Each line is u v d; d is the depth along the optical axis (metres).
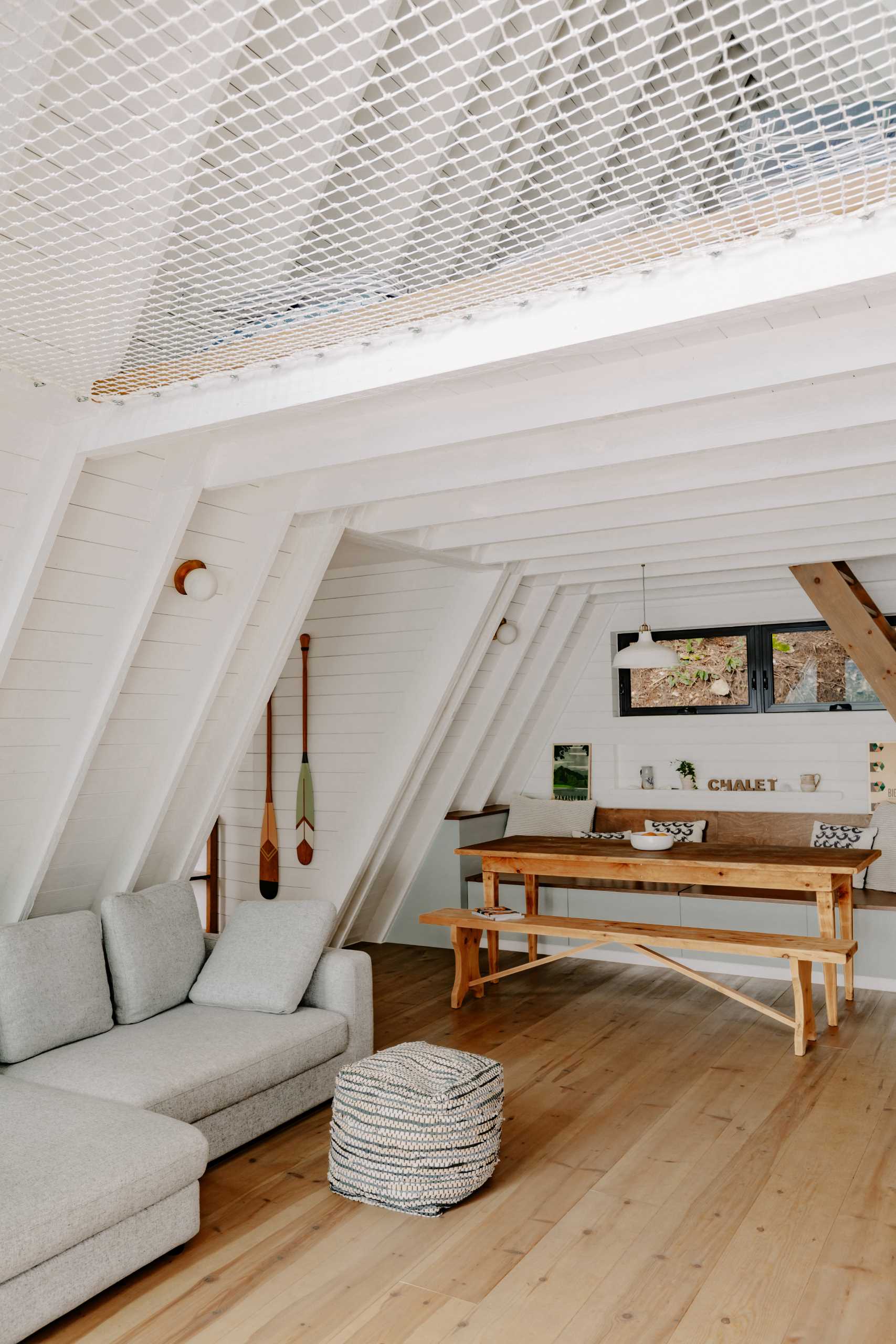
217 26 1.60
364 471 3.97
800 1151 3.34
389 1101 3.02
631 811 6.84
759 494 4.24
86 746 3.72
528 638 6.20
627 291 2.28
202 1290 2.57
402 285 2.33
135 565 3.56
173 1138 2.74
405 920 6.86
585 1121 3.65
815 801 6.25
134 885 4.39
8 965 3.41
